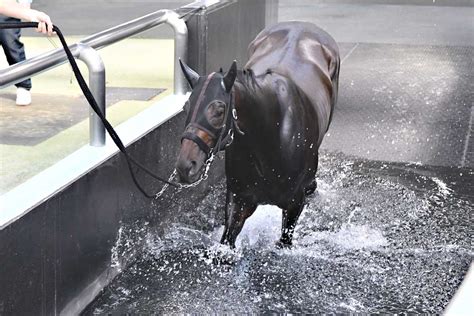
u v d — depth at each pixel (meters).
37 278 5.65
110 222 6.71
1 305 5.24
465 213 8.38
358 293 6.69
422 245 7.61
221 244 7.08
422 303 6.54
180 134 8.19
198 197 8.70
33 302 5.62
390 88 12.65
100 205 6.51
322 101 7.10
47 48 12.19
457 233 7.90
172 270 6.99
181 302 6.47
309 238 7.64
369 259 7.28
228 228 6.97
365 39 15.83
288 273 6.96
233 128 6.00
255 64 7.20
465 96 12.29
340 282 6.86
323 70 7.39
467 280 4.69
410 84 12.83
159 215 7.72
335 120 11.24
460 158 9.98
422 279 6.94
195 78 5.86
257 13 10.88
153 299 6.51
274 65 7.05
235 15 9.92
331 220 8.11
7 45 9.42
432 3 19.89
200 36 8.87
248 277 6.88
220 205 8.54
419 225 8.06
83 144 8.70
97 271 6.55
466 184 9.19
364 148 10.25
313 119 6.79
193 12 8.85
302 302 6.52
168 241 7.59
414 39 15.90
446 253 7.44
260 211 8.08
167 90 10.80
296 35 7.63
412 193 8.87
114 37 7.10
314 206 8.45
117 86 10.91
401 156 10.02
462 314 4.45
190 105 5.66
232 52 9.94
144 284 6.76
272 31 7.79
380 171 9.52
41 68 5.83
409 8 19.27
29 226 5.50
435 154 10.09
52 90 10.72
